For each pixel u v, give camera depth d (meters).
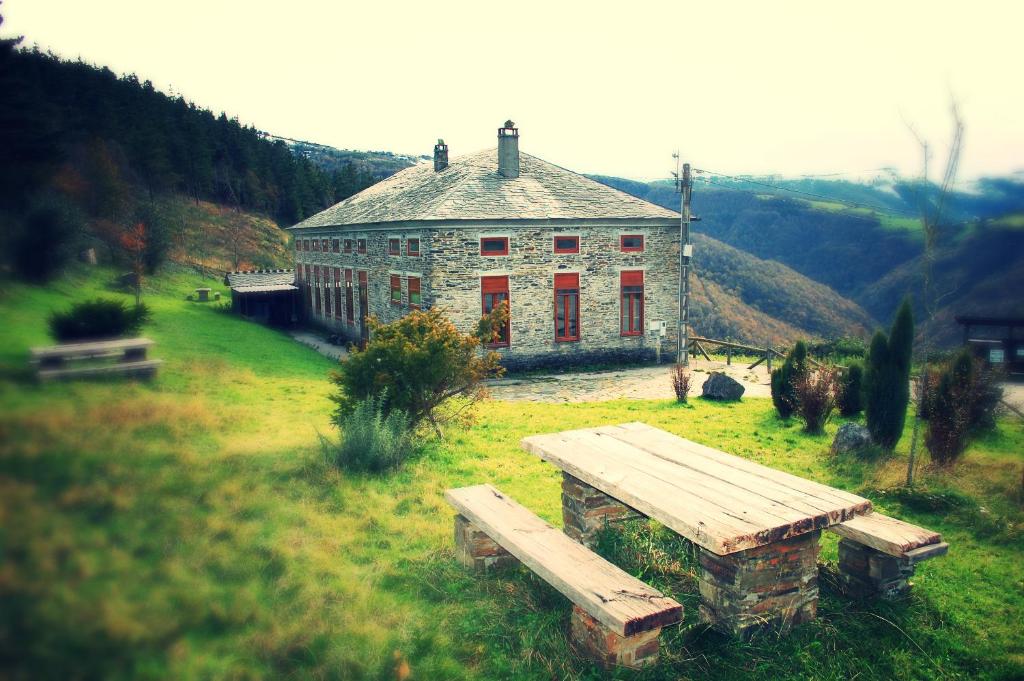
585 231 23.20
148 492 2.35
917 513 7.82
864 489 8.66
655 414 14.59
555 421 13.27
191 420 3.06
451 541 6.08
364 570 4.98
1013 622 5.17
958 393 9.92
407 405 10.37
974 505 7.75
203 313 14.50
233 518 3.27
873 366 11.05
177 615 2.36
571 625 4.71
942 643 4.79
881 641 4.77
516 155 24.56
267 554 3.69
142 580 2.16
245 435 4.13
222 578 2.96
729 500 4.99
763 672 4.29
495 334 11.66
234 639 2.83
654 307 24.88
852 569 5.53
